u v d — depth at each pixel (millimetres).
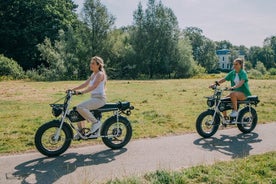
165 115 11500
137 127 9477
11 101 16391
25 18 51969
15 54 51031
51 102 16062
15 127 9688
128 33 54031
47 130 7070
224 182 5234
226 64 152125
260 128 9461
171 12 52719
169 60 52219
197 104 14789
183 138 8320
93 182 5383
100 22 47562
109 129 7508
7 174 5777
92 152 7113
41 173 5836
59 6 55094
